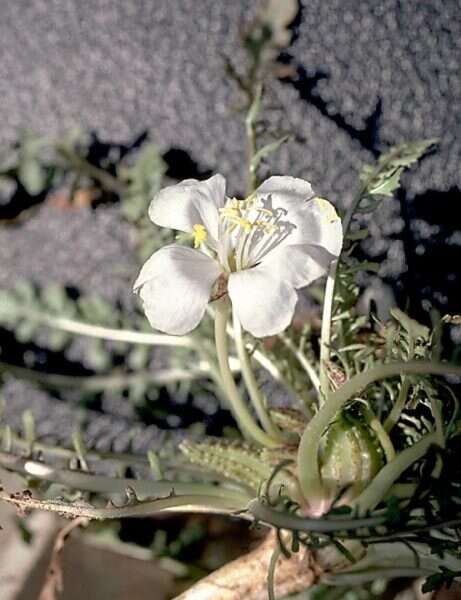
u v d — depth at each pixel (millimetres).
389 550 349
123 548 421
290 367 392
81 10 413
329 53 397
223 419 437
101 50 416
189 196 329
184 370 431
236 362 405
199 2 406
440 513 316
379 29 390
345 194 398
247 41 404
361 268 354
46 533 422
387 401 366
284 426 381
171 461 399
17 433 425
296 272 315
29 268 439
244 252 323
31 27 419
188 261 320
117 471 407
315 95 399
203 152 417
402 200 391
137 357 434
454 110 386
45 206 434
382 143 394
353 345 355
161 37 411
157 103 417
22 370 435
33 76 423
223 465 367
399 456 327
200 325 418
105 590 412
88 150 427
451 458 322
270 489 348
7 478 406
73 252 435
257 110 390
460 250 389
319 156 401
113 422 438
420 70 388
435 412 324
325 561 344
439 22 386
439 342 322
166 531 424
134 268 429
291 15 400
